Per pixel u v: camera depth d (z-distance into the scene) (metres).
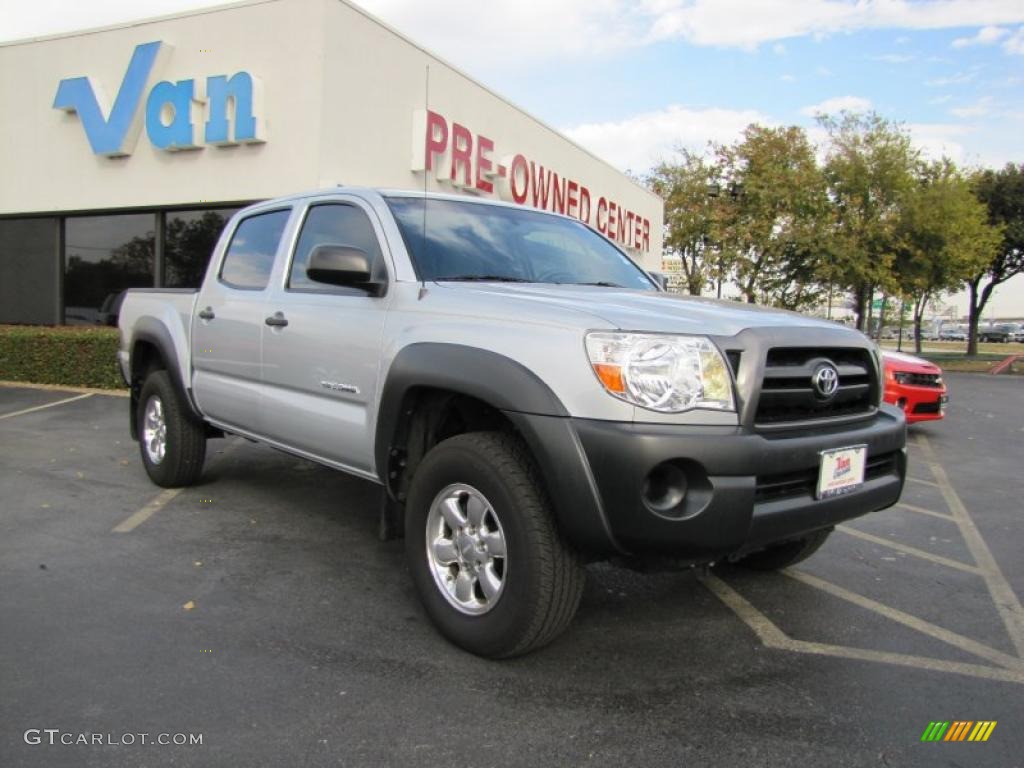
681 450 2.58
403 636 3.24
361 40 10.97
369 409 3.52
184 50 11.29
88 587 3.66
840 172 31.33
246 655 3.03
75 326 12.80
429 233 3.76
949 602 3.89
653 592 3.90
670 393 2.62
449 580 3.18
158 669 2.89
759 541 2.76
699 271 31.39
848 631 3.48
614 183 21.69
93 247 12.69
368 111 11.19
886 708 2.79
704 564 2.80
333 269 3.40
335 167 10.58
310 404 3.95
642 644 3.27
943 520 5.54
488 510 2.97
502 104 14.99
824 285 31.12
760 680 2.97
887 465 3.41
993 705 2.83
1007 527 5.36
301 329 3.96
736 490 2.63
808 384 2.99
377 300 3.58
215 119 10.80
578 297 3.27
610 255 4.63
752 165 29.47
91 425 8.15
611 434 2.60
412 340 3.26
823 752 2.49
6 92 12.79
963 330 88.12
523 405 2.76
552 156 17.44
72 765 2.30
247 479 5.84
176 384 5.21
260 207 4.82
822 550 4.72
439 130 12.60
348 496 5.44
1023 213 36.44
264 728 2.53
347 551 4.30
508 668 2.99
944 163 32.41
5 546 4.21
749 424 2.73
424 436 3.43
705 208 30.55
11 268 13.38
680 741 2.53
